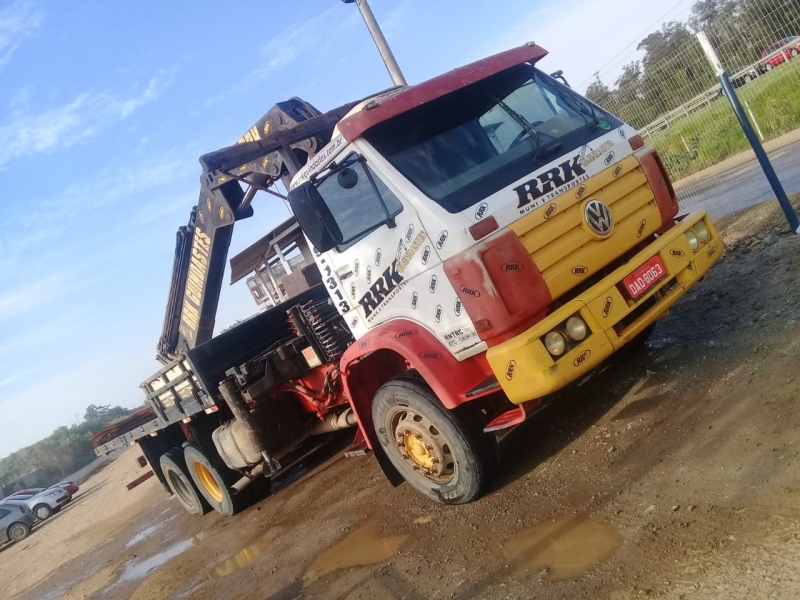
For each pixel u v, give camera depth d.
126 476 24.36
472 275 4.16
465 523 4.66
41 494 24.78
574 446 4.92
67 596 9.38
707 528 3.25
